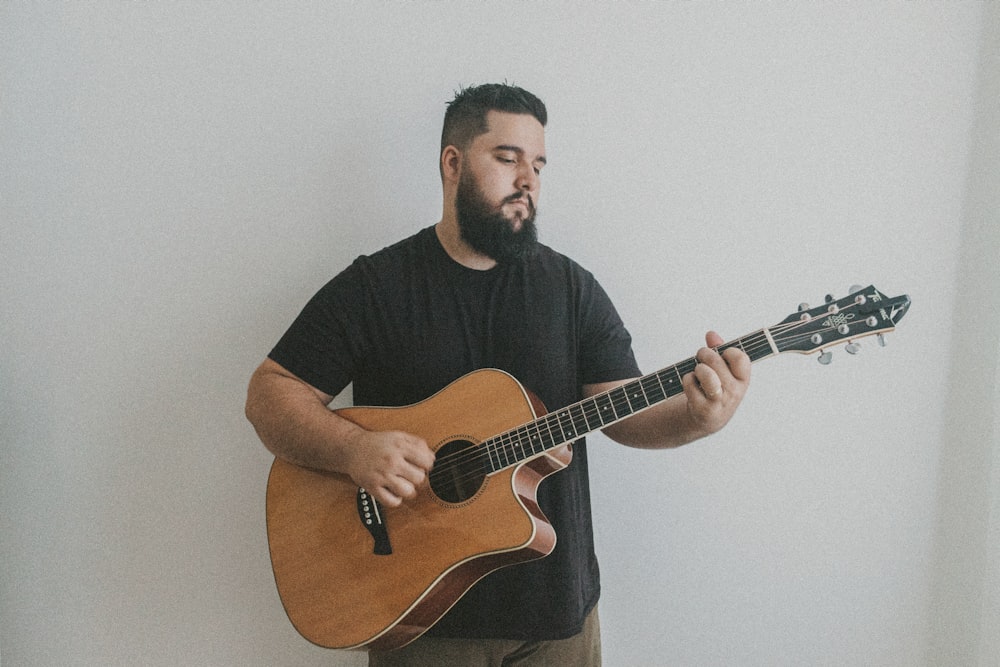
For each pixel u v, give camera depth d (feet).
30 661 5.42
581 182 5.23
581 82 5.20
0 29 5.23
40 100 5.26
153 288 5.32
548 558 4.37
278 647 5.37
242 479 5.35
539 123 4.44
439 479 4.16
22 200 5.30
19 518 5.40
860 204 5.14
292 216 5.28
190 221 5.29
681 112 5.18
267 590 5.36
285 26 5.20
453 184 4.49
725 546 5.29
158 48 5.23
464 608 4.34
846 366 5.20
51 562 5.39
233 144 5.26
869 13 5.09
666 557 5.31
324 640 4.13
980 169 5.09
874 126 5.12
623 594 5.35
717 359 3.69
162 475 5.36
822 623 5.30
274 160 5.26
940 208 5.12
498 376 4.22
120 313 5.32
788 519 5.27
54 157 5.28
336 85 5.22
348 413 4.35
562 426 4.02
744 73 5.15
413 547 4.09
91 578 5.39
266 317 5.32
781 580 5.29
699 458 5.26
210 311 5.31
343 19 5.19
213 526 5.36
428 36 5.20
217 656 5.39
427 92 5.21
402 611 4.02
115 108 5.25
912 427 5.21
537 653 4.44
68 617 5.41
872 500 5.24
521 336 4.51
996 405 5.20
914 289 5.15
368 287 4.54
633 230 5.23
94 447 5.36
